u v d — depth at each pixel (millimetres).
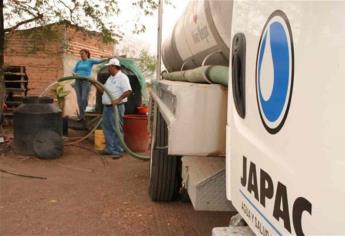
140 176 7293
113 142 8930
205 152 2725
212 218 5246
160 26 6602
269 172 1749
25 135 8523
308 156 1420
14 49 14234
